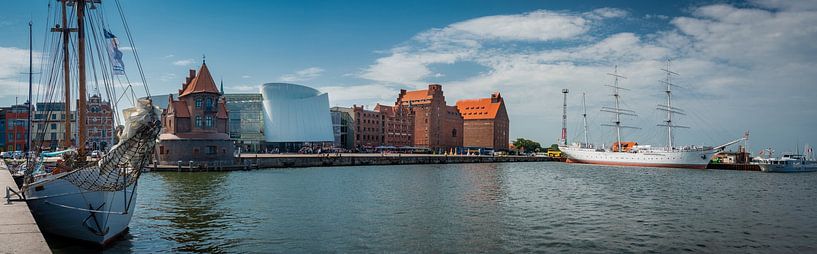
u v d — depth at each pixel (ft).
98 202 85.92
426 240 108.27
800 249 106.42
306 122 580.71
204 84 342.23
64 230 90.53
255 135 557.74
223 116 361.10
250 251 96.32
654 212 154.61
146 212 138.82
